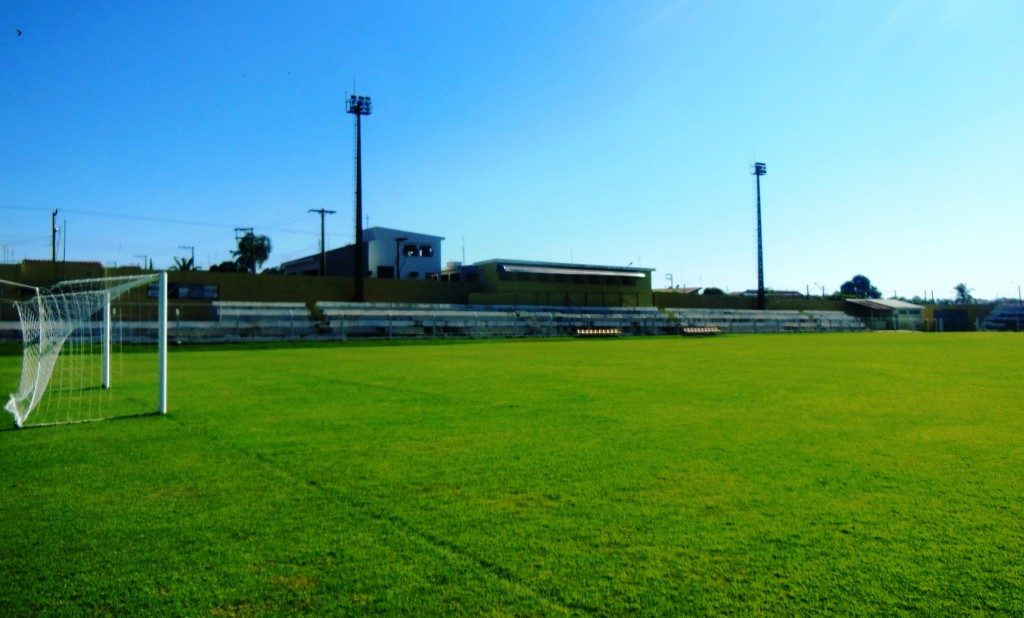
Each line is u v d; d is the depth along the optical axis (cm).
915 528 440
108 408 1056
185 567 385
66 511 491
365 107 4512
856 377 1563
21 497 530
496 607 332
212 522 464
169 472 611
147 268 3797
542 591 349
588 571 374
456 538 429
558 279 5628
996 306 7612
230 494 535
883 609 326
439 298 5144
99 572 379
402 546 415
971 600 335
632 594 345
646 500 511
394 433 807
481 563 387
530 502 507
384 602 338
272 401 1127
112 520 470
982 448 705
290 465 637
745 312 6544
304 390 1299
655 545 413
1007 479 569
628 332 5359
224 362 2164
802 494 525
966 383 1414
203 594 349
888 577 362
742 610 327
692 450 700
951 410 998
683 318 5900
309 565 386
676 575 368
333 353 2716
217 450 710
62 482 577
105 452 704
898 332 6550
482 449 709
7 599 346
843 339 4559
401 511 486
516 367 1905
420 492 537
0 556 404
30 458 675
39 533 444
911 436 779
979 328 7450
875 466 621
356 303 4488
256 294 4309
